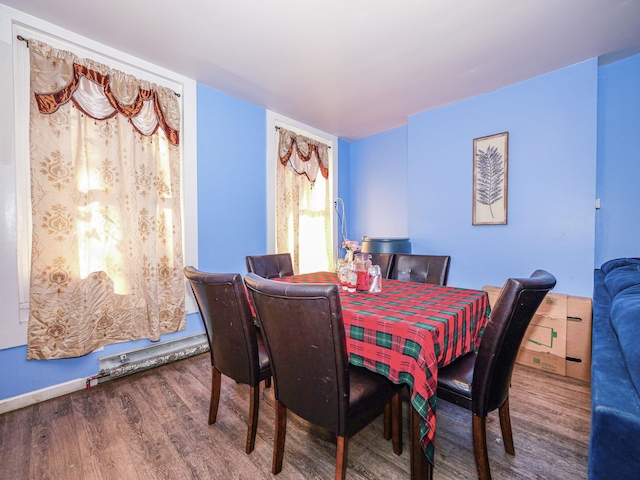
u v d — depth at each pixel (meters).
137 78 2.21
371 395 1.16
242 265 2.91
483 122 2.72
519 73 2.37
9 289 1.70
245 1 1.62
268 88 2.64
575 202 2.27
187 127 2.47
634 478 0.58
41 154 1.75
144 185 2.19
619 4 1.63
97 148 1.98
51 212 1.78
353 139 4.13
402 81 2.50
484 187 2.71
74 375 1.92
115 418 1.63
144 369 2.17
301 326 0.99
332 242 3.96
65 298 1.82
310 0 1.60
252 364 1.33
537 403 1.75
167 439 1.46
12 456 1.34
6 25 1.67
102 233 2.00
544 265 2.42
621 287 1.30
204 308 1.43
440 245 3.04
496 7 1.65
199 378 2.10
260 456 1.35
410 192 3.27
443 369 1.29
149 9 1.68
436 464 1.30
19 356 1.74
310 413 1.09
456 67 2.29
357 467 1.29
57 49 1.83
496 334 1.05
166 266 2.34
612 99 2.27
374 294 1.61
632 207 2.22
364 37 1.92
